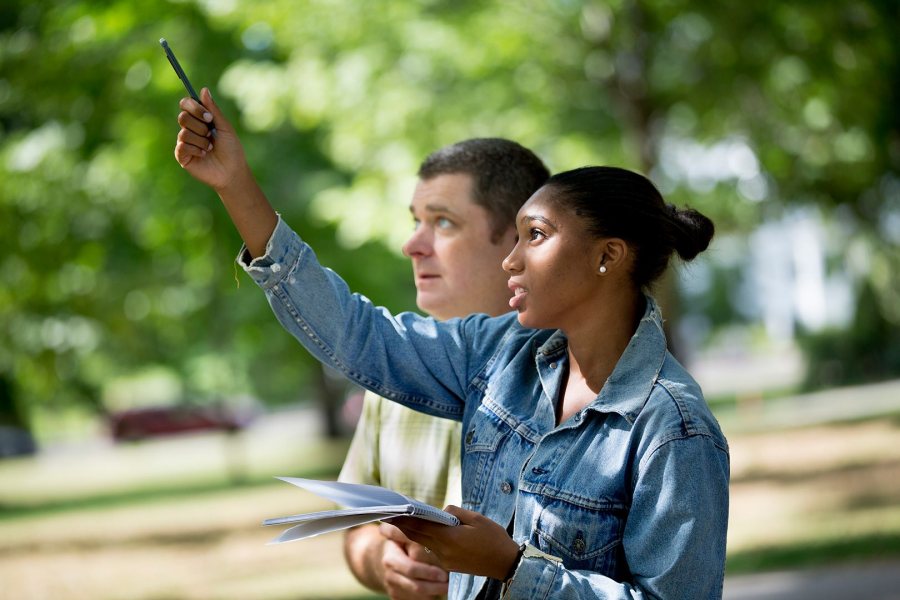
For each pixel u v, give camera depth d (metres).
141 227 14.97
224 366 27.64
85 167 14.11
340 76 12.54
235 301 18.09
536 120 13.69
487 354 3.04
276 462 28.56
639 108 13.92
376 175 12.56
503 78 13.58
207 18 12.83
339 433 33.34
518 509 2.73
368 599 10.40
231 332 18.95
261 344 19.17
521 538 2.71
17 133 14.48
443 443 3.60
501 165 3.69
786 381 40.06
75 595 12.22
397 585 3.59
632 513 2.59
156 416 44.16
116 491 25.22
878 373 30.92
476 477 2.88
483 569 2.54
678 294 13.48
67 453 43.34
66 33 12.76
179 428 43.94
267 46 13.38
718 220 16.41
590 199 2.71
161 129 13.39
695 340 60.75
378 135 12.59
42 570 14.09
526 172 3.72
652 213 2.73
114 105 13.38
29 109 14.16
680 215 2.83
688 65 14.31
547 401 2.84
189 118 2.76
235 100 13.25
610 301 2.78
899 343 30.12
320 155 14.64
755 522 12.67
